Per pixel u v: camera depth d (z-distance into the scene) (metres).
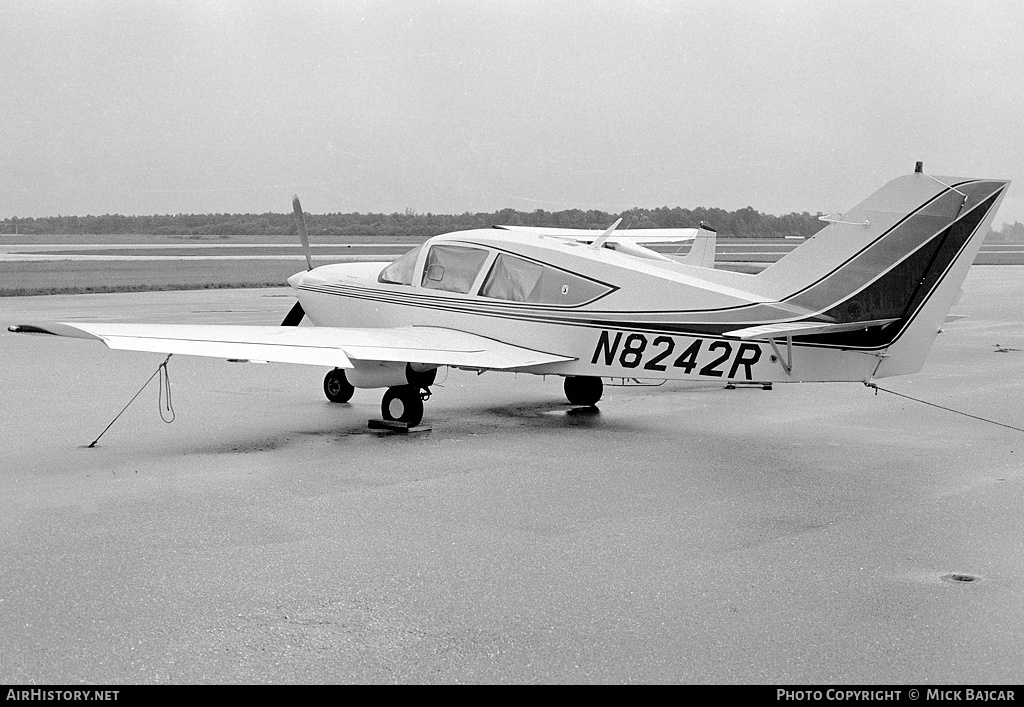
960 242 8.70
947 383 13.60
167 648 4.47
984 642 4.57
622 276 9.77
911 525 6.54
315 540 6.11
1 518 6.52
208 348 8.78
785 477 7.95
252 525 6.41
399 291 11.29
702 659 4.39
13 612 4.88
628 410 11.43
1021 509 6.96
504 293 10.45
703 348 9.34
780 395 12.70
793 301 9.05
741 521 6.62
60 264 46.00
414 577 5.44
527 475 7.97
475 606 5.01
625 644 4.55
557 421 10.63
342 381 11.51
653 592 5.23
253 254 59.59
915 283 8.77
